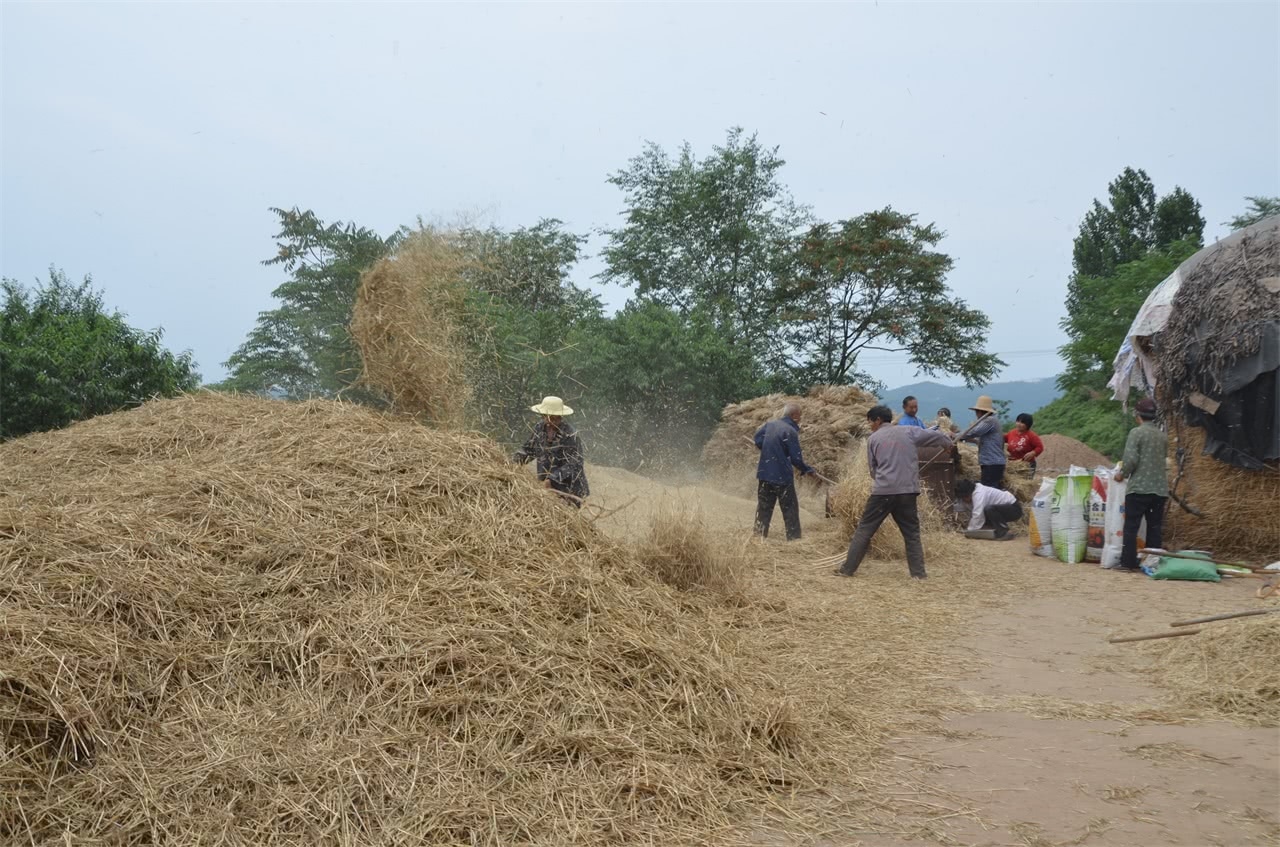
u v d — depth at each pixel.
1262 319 9.98
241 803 3.22
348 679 3.84
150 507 4.57
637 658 4.43
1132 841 3.38
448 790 3.42
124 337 15.85
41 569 3.89
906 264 28.09
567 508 5.55
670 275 30.70
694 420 21.22
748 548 8.75
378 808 3.29
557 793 3.52
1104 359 29.33
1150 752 4.30
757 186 30.59
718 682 4.45
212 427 5.86
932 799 3.75
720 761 3.93
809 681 5.23
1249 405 10.11
